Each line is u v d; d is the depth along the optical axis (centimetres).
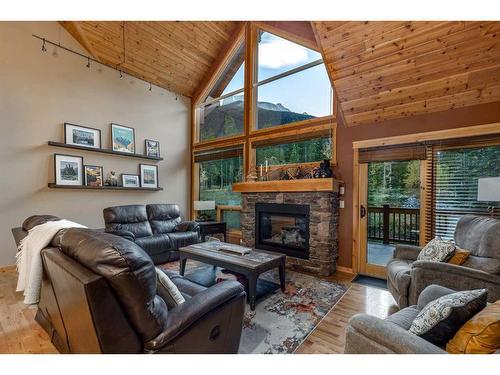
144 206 455
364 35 290
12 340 198
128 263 103
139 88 536
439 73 288
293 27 455
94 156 464
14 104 380
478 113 293
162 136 576
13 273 353
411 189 340
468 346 105
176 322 121
